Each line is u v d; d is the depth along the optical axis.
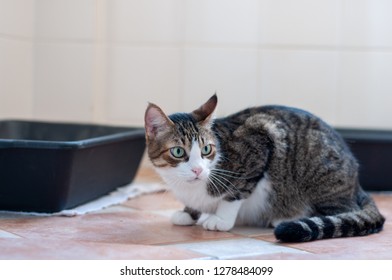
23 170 1.34
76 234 1.23
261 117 1.33
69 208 1.41
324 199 1.31
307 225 1.22
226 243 1.20
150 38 1.93
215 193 1.28
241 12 1.91
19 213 1.37
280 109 1.36
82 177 1.41
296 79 1.92
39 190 1.35
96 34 1.92
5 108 1.82
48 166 1.33
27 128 1.70
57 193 1.36
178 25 1.92
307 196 1.31
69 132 1.70
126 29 1.93
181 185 1.28
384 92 1.92
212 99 1.30
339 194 1.31
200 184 1.27
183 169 1.25
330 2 1.89
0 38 1.77
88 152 1.39
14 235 1.21
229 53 1.92
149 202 1.54
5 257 1.07
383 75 1.91
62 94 1.95
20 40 1.88
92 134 1.69
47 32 1.94
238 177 1.28
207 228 1.30
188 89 1.94
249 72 1.92
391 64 1.91
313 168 1.30
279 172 1.30
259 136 1.30
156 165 1.28
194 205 1.31
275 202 1.32
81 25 1.92
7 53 1.81
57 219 1.34
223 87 1.93
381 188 1.71
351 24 1.90
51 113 1.96
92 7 1.92
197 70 1.93
